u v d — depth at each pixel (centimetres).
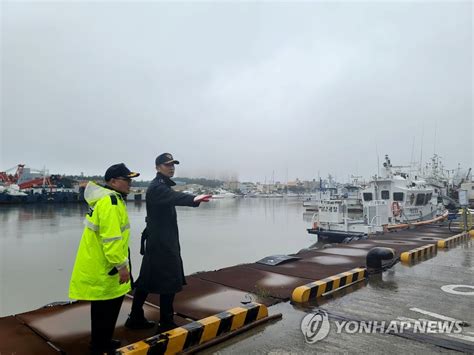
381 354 349
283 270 726
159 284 377
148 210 390
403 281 643
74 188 8144
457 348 360
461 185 4372
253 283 618
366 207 1872
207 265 1564
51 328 398
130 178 356
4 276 1352
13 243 2169
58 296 1104
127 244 342
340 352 354
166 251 381
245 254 1841
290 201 12419
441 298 536
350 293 566
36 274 1391
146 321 403
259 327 422
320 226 1966
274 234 2708
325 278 638
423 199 2073
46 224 3288
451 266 778
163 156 401
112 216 311
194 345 363
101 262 315
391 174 2023
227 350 361
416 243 1167
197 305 493
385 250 728
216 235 2636
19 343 359
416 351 354
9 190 6700
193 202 366
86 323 414
